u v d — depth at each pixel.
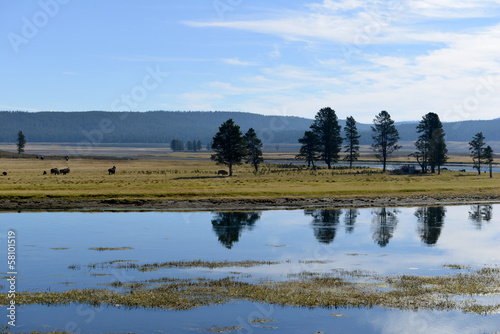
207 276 26.36
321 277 26.30
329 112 141.38
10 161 152.50
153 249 34.12
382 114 136.25
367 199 63.41
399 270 28.22
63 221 46.53
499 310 21.17
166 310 20.83
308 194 64.31
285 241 37.47
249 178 94.69
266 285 24.50
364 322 19.62
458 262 30.56
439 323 19.55
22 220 46.88
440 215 53.28
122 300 21.84
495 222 48.31
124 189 65.06
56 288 23.84
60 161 158.75
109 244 35.81
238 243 36.66
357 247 35.31
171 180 85.50
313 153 140.50
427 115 133.38
